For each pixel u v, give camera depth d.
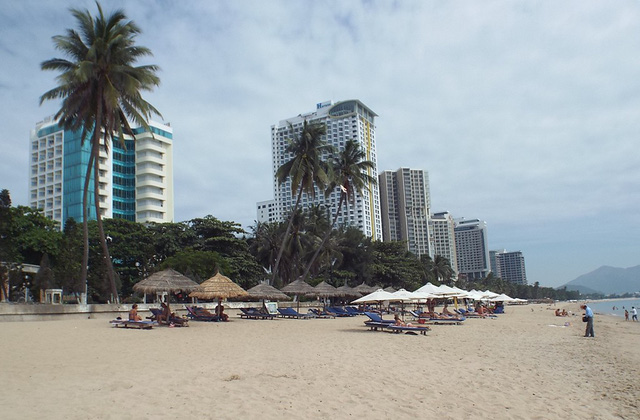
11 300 43.62
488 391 9.62
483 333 23.11
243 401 7.92
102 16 32.41
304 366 11.53
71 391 8.32
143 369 10.70
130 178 102.31
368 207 143.62
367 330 23.17
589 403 9.07
